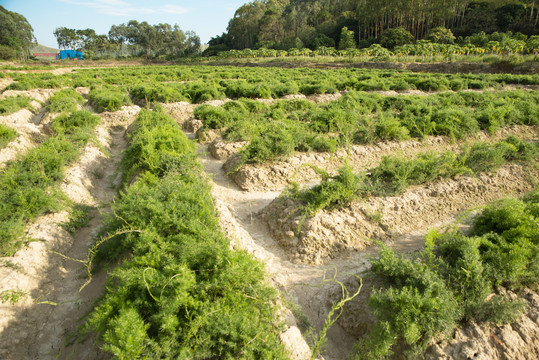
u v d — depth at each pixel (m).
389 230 6.95
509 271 4.65
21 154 9.87
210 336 3.60
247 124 12.16
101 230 6.46
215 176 10.10
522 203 6.02
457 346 3.92
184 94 19.61
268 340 3.64
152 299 3.98
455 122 13.05
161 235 5.26
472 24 54.53
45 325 4.79
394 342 4.02
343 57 51.56
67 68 56.72
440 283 4.36
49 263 5.83
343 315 4.89
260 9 90.88
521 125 14.45
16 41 77.00
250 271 4.40
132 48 102.06
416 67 38.53
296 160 9.98
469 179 8.45
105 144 12.71
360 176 7.55
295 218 6.82
